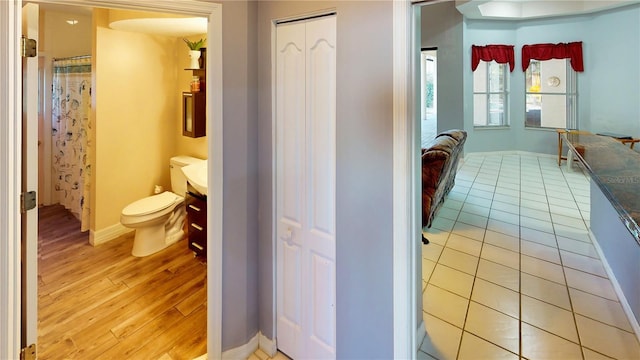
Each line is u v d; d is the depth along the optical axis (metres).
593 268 2.75
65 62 3.84
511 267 2.79
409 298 1.39
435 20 6.77
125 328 2.13
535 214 4.02
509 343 1.93
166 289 2.60
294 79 1.69
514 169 6.20
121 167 3.48
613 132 5.93
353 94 1.46
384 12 1.35
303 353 1.79
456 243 3.27
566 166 6.28
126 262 3.02
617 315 2.16
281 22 1.72
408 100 1.32
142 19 2.79
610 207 2.64
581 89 6.36
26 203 1.38
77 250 3.23
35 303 1.43
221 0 1.63
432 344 1.93
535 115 7.08
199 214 3.04
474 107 7.23
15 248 1.29
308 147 1.67
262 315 1.94
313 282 1.71
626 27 5.66
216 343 1.79
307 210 1.71
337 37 1.49
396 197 1.37
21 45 1.30
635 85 5.61
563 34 6.46
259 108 1.83
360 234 1.50
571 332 2.01
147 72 3.57
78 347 1.95
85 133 3.64
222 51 1.66
